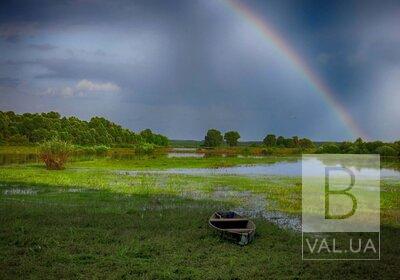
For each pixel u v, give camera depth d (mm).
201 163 79250
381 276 16812
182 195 36656
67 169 59375
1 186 39688
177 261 18047
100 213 27297
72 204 30734
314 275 16766
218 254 19203
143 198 34312
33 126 123625
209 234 22422
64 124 132750
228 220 23625
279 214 29188
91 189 38875
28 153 95125
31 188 38844
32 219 25047
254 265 17797
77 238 21172
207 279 16094
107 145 137625
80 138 129625
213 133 162875
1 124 120062
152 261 18094
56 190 37875
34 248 19406
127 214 27281
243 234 20781
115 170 60156
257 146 159625
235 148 157875
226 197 36219
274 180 50125
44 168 59406
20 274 16266
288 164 83750
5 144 114500
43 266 17203
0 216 25562
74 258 18188
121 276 16234
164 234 22328
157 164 74062
